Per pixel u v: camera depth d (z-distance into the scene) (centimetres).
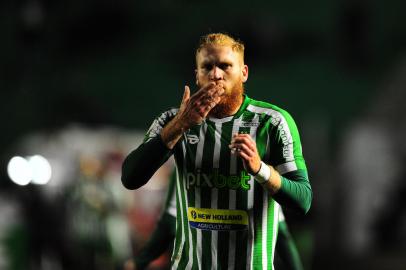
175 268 1162
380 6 10675
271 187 1050
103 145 4906
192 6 10956
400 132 5559
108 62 10750
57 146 4816
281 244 1491
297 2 10944
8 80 9481
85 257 3400
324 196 4291
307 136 5500
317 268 3759
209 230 1118
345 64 10694
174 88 10631
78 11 10350
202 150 1119
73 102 9562
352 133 5638
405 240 4841
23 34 9262
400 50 10500
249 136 1032
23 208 3634
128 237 3391
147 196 3444
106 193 3384
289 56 10756
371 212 4747
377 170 5119
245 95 1149
